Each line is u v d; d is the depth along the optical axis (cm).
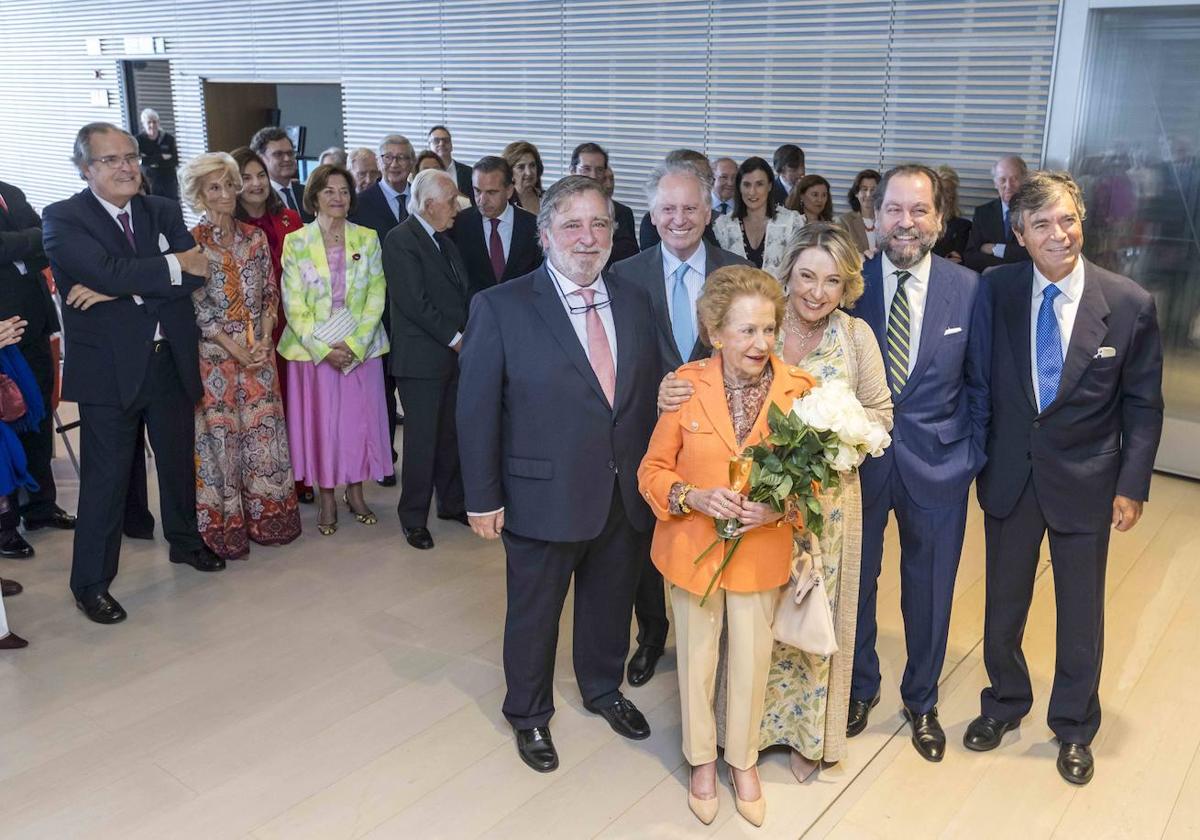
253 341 396
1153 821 256
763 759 280
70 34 1155
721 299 228
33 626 350
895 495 271
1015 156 555
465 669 327
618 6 732
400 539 434
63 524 440
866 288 269
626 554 279
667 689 317
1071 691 273
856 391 255
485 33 809
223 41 1002
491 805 259
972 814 258
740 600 239
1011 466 264
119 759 275
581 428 254
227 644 340
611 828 251
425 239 408
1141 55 511
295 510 427
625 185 762
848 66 638
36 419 397
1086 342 250
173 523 395
